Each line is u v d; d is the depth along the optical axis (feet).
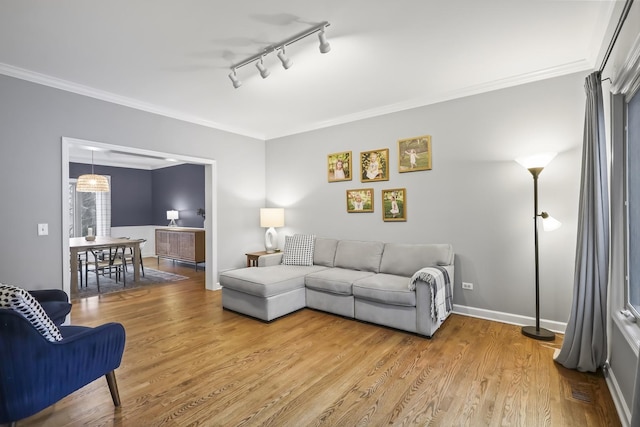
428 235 12.41
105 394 6.73
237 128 16.63
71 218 24.23
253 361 8.16
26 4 6.55
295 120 15.34
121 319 11.40
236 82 9.83
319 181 15.81
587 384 6.89
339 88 11.37
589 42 8.29
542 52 8.82
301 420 5.85
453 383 7.02
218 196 15.85
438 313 9.58
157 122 13.38
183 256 22.20
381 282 10.61
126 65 9.50
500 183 10.84
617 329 6.50
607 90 7.57
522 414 5.93
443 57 9.09
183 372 7.61
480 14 7.09
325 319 11.34
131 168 27.27
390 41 8.23
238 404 6.35
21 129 9.82
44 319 5.22
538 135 10.12
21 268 9.81
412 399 6.47
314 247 14.46
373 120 13.84
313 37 8.03
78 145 11.10
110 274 18.92
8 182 9.59
